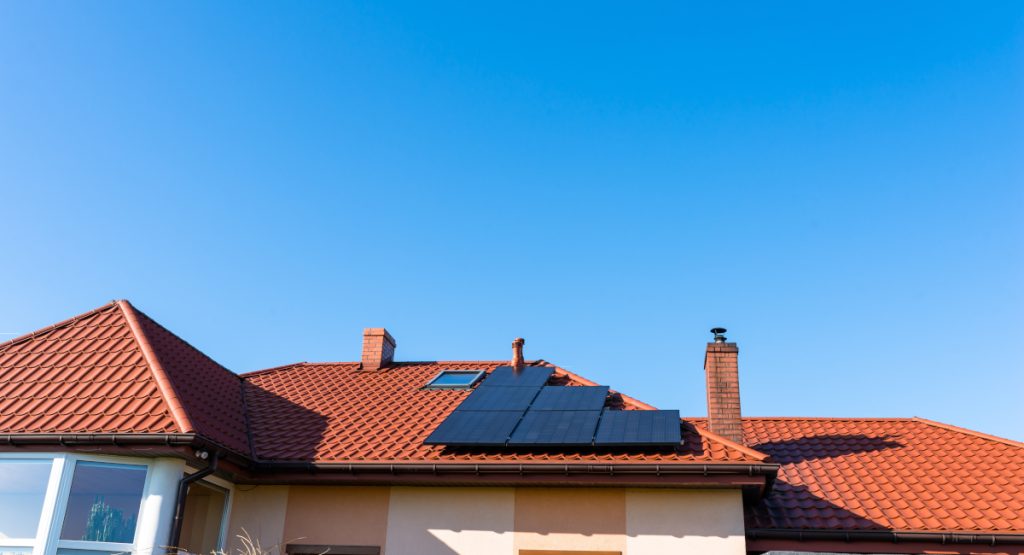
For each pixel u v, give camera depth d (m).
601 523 11.98
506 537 12.12
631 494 12.09
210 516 12.80
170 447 11.00
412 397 15.98
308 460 12.50
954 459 14.20
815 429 16.42
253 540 12.64
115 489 11.27
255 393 16.30
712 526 11.70
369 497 12.72
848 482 13.48
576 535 11.97
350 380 17.53
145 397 12.02
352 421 14.51
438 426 13.43
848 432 16.08
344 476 12.44
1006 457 14.09
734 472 11.45
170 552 10.98
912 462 14.17
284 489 12.97
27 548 10.76
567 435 12.49
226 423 13.40
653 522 11.85
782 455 14.97
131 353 13.32
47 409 11.90
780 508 12.58
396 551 12.30
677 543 11.68
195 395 13.63
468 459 12.11
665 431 12.37
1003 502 12.45
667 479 11.62
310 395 16.31
